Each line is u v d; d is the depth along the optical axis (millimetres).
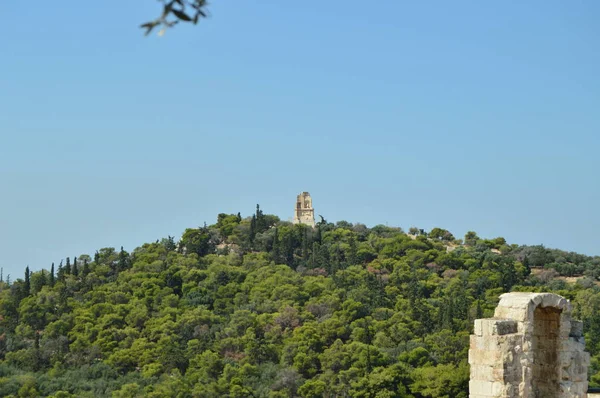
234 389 198125
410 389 185000
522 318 57500
